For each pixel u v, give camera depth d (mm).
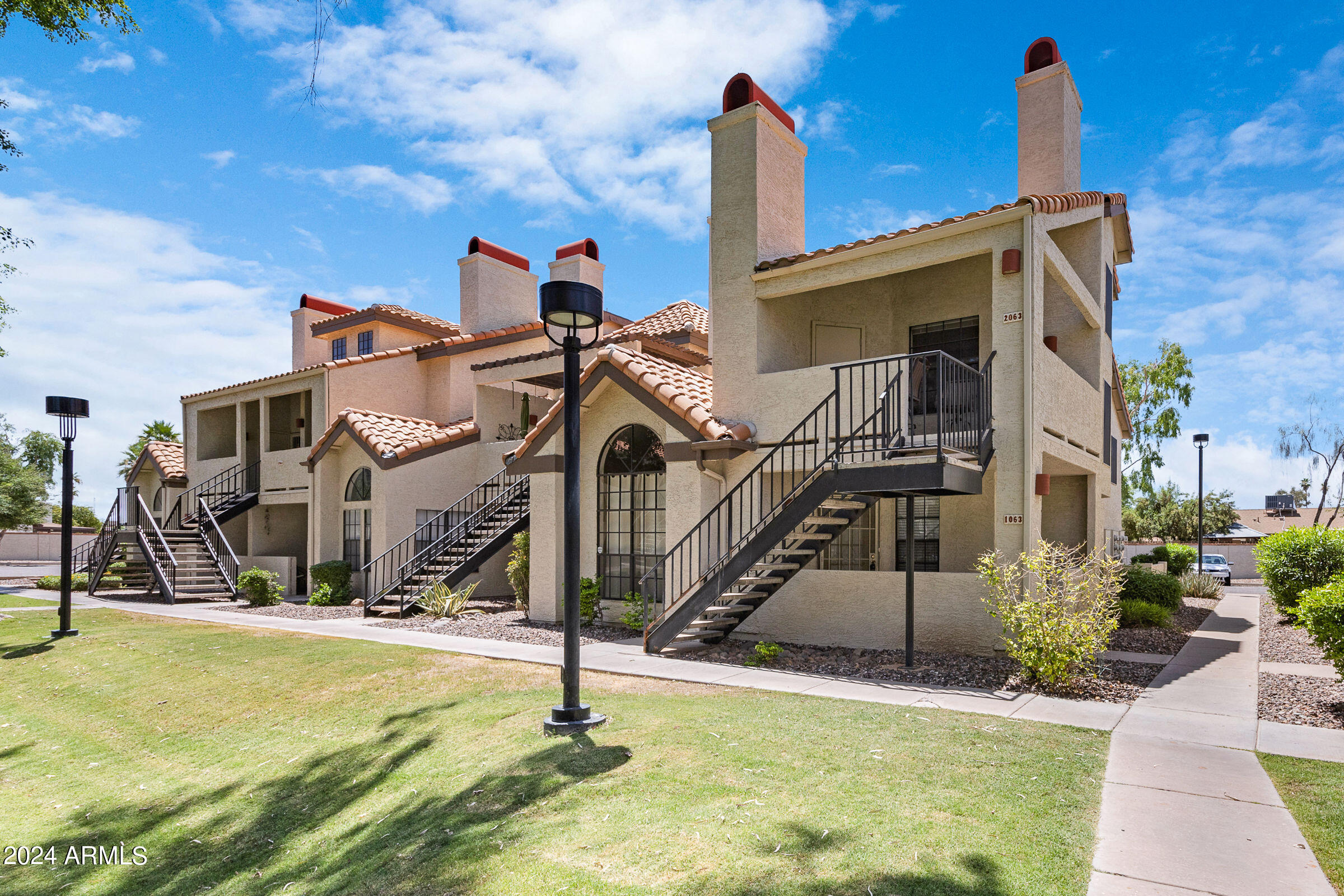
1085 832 4359
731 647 11039
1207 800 4820
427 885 4281
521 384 19250
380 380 21438
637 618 12555
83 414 14719
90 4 9781
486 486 18297
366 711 8422
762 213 12617
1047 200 10344
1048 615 8336
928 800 4801
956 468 8883
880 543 13805
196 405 24875
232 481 23281
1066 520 13969
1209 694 7773
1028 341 10078
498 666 9719
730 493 10984
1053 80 12844
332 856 5164
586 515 14117
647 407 12742
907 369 10867
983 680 8531
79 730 9320
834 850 4160
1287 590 12688
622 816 4777
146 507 20766
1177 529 41875
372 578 17609
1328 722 6703
